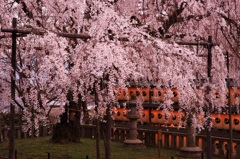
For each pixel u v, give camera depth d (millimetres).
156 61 8016
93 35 7523
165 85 8148
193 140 12312
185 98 8203
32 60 9281
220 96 9453
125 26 7859
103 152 12797
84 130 17438
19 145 14586
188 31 11648
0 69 9008
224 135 12688
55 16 10750
